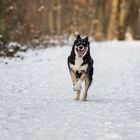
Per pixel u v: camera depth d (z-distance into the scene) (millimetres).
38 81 16297
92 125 9156
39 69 20156
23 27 32156
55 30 44969
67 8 48438
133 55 28344
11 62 22781
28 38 32531
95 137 8141
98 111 10680
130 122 9492
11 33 30625
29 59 24641
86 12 50406
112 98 12836
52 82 16078
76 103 11789
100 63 23094
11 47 27703
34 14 35781
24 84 15453
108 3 50844
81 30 49281
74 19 49062
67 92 13844
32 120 9562
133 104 11789
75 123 9320
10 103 11586
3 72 18766
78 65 12273
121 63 23156
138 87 15086
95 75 18219
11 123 9242
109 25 50562
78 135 8297
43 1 40375
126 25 50281
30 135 8273
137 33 51531
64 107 11141
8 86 14875
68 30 46812
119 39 50281
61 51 30641
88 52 12430
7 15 29531
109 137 8109
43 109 10820
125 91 14211
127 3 49688
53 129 8766
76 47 12234
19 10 32312
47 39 37156
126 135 8266
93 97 13016
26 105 11344
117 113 10477
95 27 50625
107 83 16047
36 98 12547
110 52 30719
